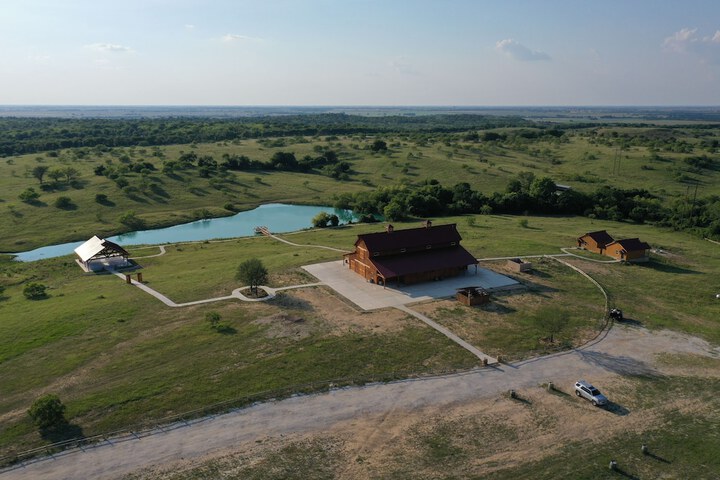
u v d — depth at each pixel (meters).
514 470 39.03
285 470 38.69
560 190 163.12
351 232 121.38
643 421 45.84
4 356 55.75
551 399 49.03
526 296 75.62
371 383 50.97
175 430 43.22
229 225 141.00
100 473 38.03
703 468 39.66
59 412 43.28
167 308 69.50
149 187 162.62
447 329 63.59
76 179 166.88
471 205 152.75
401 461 39.91
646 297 77.44
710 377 54.09
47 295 76.56
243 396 48.22
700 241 117.62
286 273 84.62
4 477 37.44
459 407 47.34
